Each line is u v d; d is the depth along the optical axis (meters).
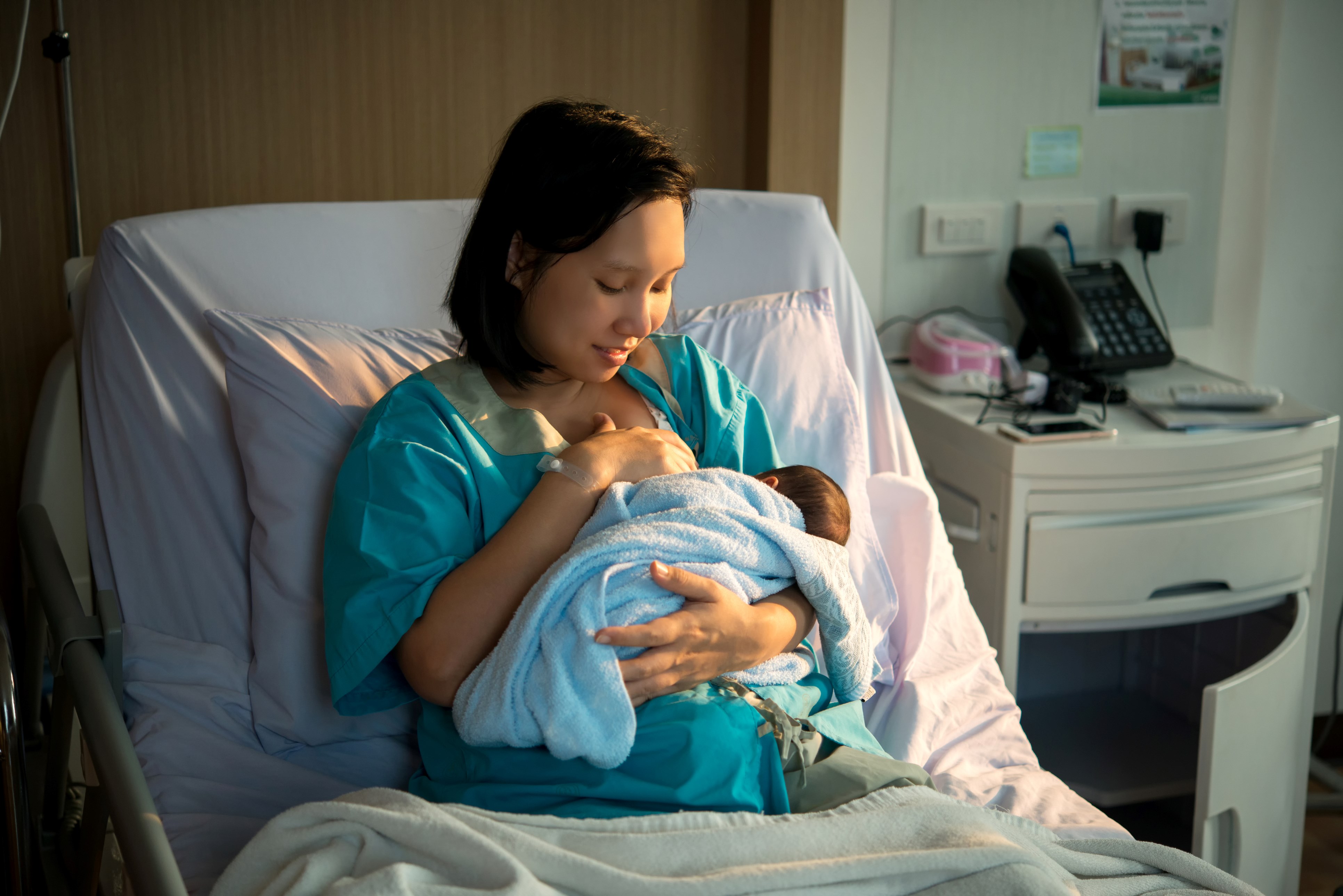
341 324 1.28
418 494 0.97
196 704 1.13
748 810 0.91
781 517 1.02
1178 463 1.71
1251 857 1.71
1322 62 2.16
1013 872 0.82
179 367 1.27
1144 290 2.20
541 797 0.90
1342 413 2.37
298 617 1.14
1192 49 2.11
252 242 1.37
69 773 1.40
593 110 0.98
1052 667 2.31
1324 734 2.32
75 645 1.10
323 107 1.74
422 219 1.46
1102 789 1.94
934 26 1.99
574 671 0.88
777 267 1.60
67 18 1.59
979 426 1.79
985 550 1.80
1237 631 2.06
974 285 2.14
